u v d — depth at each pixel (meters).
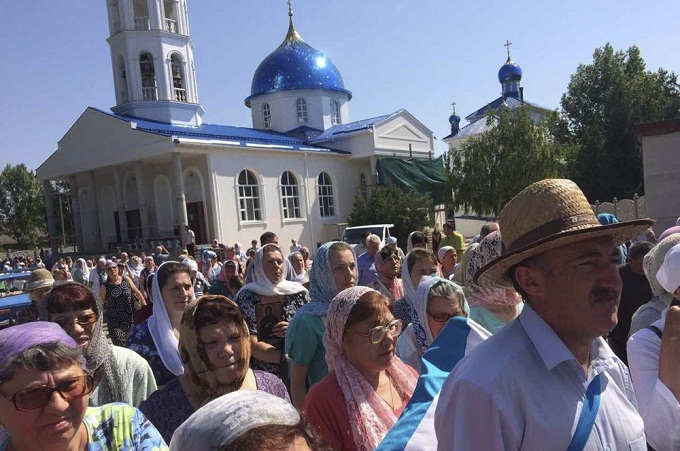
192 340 2.84
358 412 2.64
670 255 2.87
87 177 32.44
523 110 29.27
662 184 16.27
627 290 4.73
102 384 3.15
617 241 1.83
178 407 2.85
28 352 1.84
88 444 2.08
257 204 28.88
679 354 2.36
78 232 32.66
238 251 17.23
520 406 1.55
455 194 30.86
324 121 37.09
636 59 42.47
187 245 24.33
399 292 6.02
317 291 4.32
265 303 4.73
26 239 66.69
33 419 1.83
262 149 28.25
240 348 2.86
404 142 35.44
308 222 30.92
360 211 30.02
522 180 28.30
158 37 29.97
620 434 1.66
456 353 2.53
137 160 27.52
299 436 1.36
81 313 3.05
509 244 1.79
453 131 58.72
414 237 9.27
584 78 41.44
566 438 1.54
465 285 3.94
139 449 2.14
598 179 38.78
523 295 1.78
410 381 3.02
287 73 36.72
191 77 31.73
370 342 2.75
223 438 1.32
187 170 27.77
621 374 1.88
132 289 8.08
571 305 1.65
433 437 2.15
